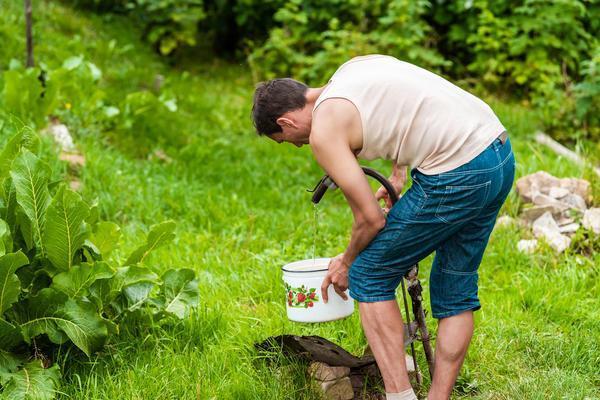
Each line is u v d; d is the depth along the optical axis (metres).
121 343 3.24
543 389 3.09
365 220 2.56
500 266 4.48
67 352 3.08
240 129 7.46
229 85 8.69
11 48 7.11
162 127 6.75
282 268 3.03
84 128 6.14
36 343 3.14
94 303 3.14
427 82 2.63
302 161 6.71
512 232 4.83
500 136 2.65
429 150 2.57
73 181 5.30
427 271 4.37
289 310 3.02
